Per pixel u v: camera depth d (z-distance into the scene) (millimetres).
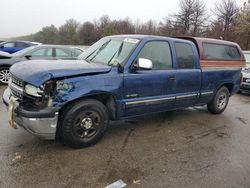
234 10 43906
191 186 3402
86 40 68875
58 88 3814
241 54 7047
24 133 4738
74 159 3910
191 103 5871
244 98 9648
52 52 9906
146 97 4855
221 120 6332
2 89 8555
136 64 4559
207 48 6074
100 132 4418
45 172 3529
